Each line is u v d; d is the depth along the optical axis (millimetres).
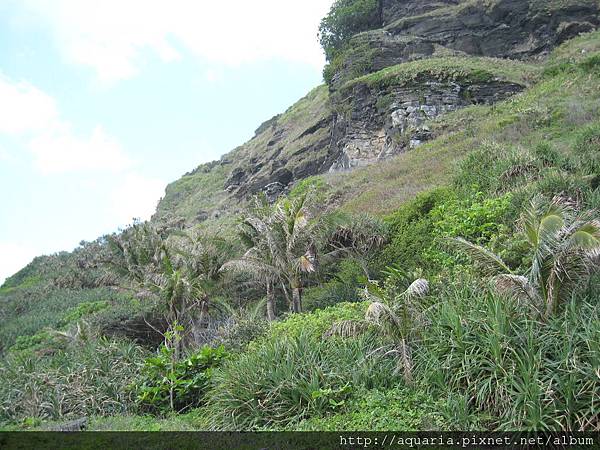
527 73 39156
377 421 8984
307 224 17703
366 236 19594
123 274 29922
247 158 64312
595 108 25750
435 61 42000
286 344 11438
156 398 13688
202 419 11531
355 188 29594
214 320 21312
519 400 7883
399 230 19859
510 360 8484
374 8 54688
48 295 40062
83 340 20609
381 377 10117
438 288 11578
